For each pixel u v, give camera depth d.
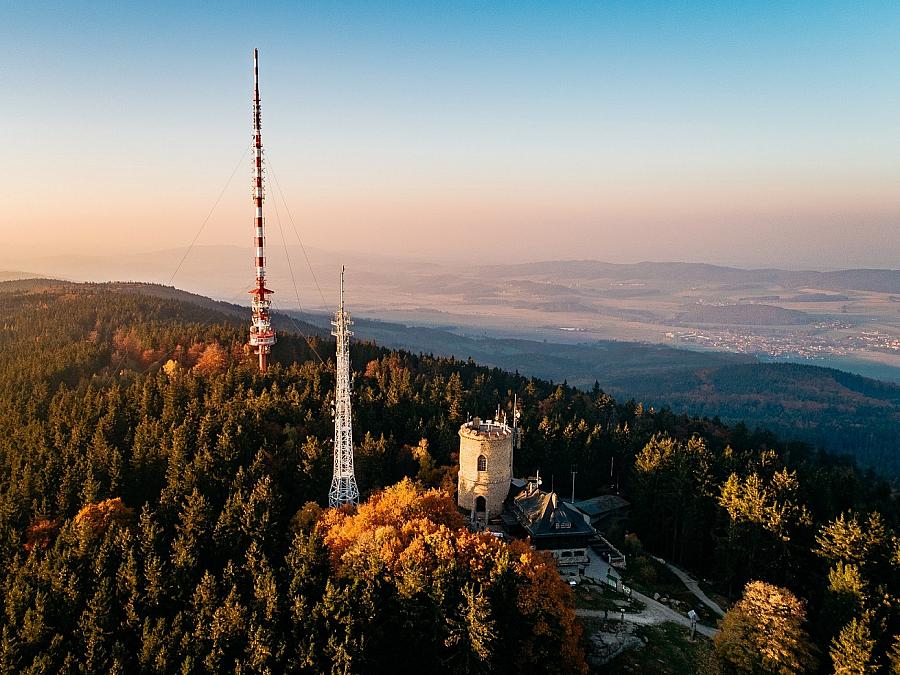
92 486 93.56
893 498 134.25
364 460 110.69
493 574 68.25
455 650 65.44
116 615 69.44
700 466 112.31
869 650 69.19
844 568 83.81
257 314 155.50
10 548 84.12
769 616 71.19
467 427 105.06
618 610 83.38
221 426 115.12
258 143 151.88
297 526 90.19
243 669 62.44
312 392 140.00
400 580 69.12
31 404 135.25
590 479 134.38
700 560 108.50
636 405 192.25
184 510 88.75
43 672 62.22
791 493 104.50
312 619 65.56
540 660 67.75
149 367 168.75
